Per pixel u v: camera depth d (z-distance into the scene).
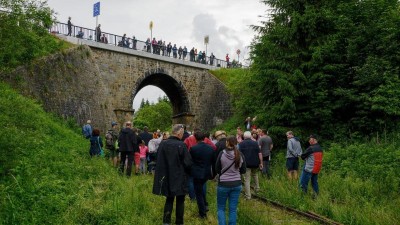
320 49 18.83
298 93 19.28
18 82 20.92
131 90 35.75
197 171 9.07
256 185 13.03
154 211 9.16
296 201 10.93
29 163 10.49
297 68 19.53
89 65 30.41
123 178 12.60
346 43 19.75
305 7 19.88
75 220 7.73
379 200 11.00
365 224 8.79
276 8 20.92
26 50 19.42
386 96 17.28
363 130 18.66
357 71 18.31
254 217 8.74
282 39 20.23
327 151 17.78
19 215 7.34
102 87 31.83
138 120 88.25
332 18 19.53
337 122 19.53
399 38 18.50
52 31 30.94
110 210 8.27
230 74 40.47
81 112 26.91
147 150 17.59
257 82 20.84
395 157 14.21
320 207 10.30
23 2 18.23
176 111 44.53
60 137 17.39
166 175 7.94
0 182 8.59
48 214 7.83
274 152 19.78
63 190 9.55
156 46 38.12
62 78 25.59
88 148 17.72
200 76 41.25
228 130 31.16
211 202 10.66
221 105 38.72
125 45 35.75
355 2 19.75
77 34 32.75
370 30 18.81
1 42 17.31
